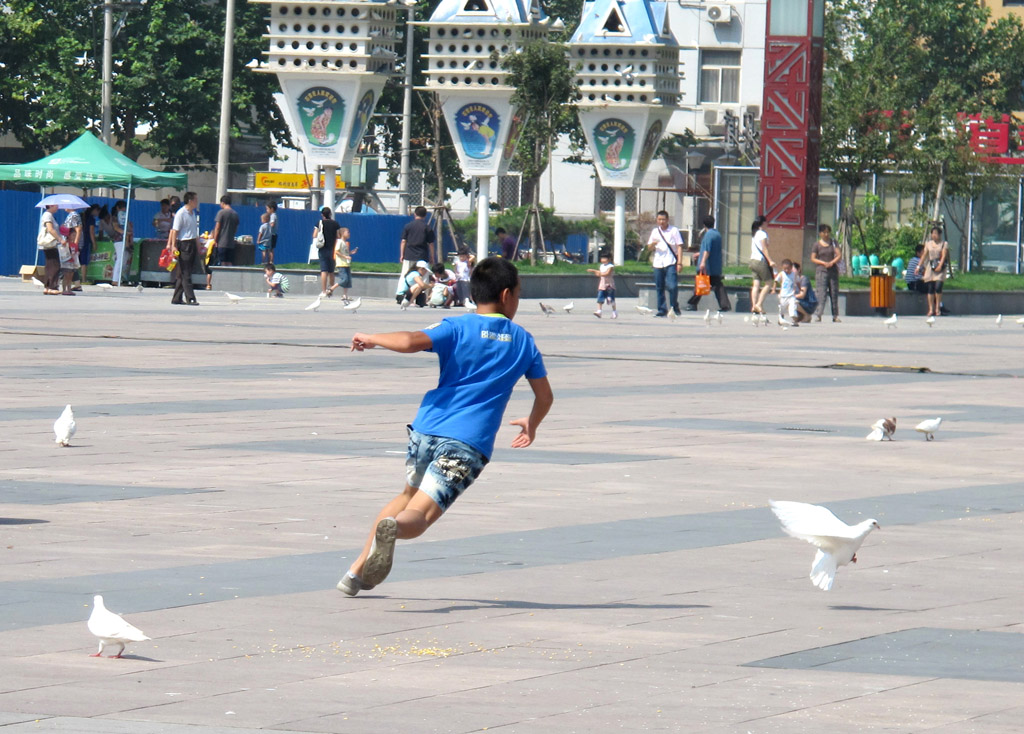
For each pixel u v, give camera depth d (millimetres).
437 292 60062
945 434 24938
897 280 88688
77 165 69500
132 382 29609
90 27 109562
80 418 24234
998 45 131750
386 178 129500
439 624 11875
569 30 131500
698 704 9742
